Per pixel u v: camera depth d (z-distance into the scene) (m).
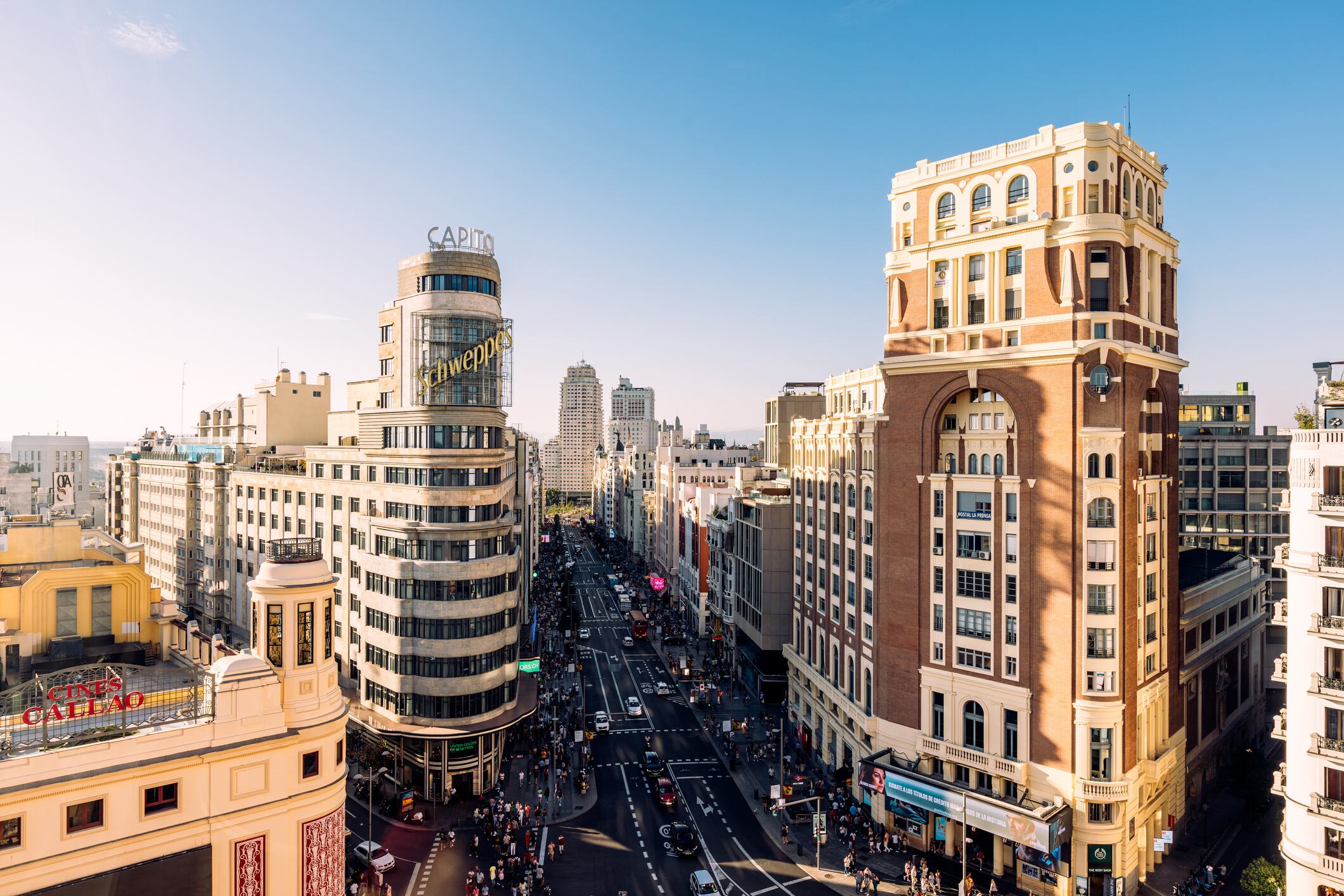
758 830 63.94
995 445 58.09
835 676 74.75
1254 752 69.25
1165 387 59.44
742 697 99.81
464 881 54.72
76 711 33.00
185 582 115.25
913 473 62.00
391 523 70.50
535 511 169.12
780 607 96.69
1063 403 53.97
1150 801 56.34
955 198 61.00
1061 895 51.94
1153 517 58.44
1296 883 42.50
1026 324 56.19
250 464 104.19
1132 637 54.38
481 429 71.69
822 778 74.56
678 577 158.50
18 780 29.58
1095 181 54.28
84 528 51.53
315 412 112.06
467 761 68.38
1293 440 44.69
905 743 61.94
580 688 103.06
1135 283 55.88
